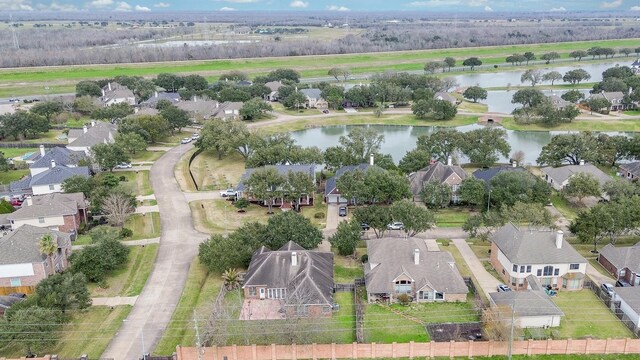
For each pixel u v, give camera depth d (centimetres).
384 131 18838
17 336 6053
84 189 10662
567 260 7519
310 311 6850
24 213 9300
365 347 6094
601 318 6838
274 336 6316
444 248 9000
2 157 13062
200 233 9756
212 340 6303
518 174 10519
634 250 7850
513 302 6681
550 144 13200
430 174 11331
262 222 10212
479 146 13162
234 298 7394
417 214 8750
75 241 9369
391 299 7288
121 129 15388
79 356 6194
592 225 8431
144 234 9738
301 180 10688
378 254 7750
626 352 6084
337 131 19038
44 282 6944
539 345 6094
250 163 12550
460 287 7275
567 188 10756
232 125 14950
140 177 13062
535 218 8600
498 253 8100
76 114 19438
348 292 7600
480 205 10662
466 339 6425
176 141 16675
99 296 7581
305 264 7462
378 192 10250
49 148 14925
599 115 19362
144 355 5981
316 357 6153
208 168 14000
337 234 8575
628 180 11781
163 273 8231
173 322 6875
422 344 6069
